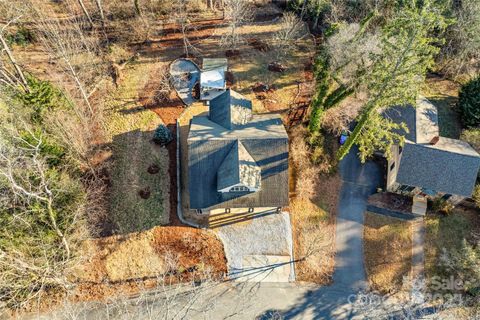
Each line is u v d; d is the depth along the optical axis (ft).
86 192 103.45
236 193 101.86
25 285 84.12
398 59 87.30
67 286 93.30
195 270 100.94
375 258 109.29
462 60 144.77
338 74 111.24
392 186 120.37
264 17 162.09
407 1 110.93
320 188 121.29
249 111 117.60
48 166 89.51
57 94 102.22
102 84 130.82
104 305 94.53
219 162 102.17
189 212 109.81
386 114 128.47
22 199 79.05
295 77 142.00
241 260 103.96
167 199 110.73
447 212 117.08
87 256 99.40
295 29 148.97
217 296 98.12
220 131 107.04
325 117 129.29
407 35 87.51
